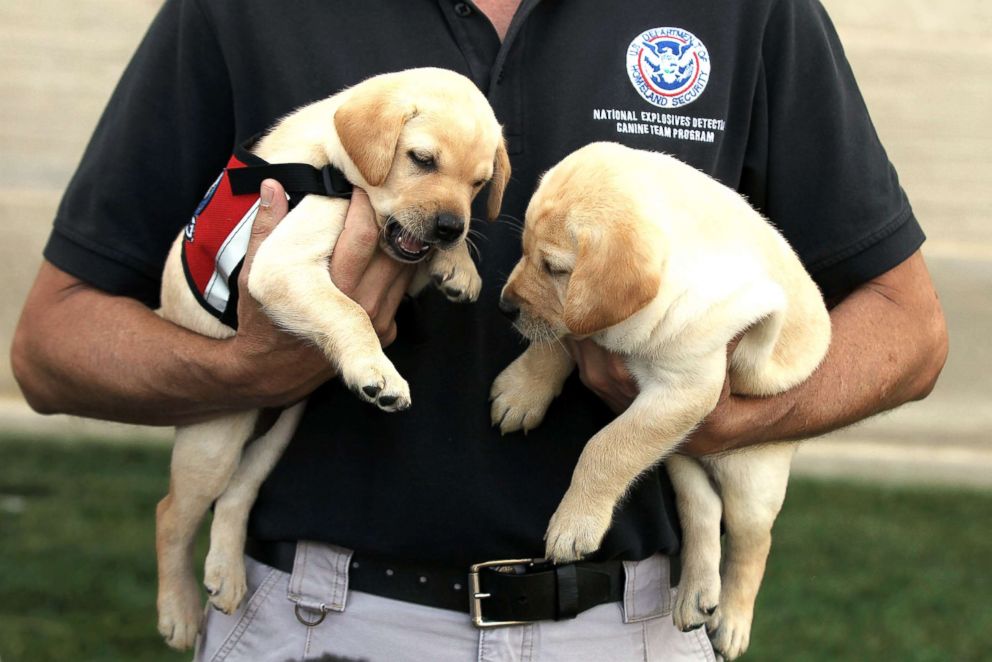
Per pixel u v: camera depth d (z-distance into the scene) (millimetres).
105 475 8453
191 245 3145
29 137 15805
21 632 5945
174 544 3406
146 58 3328
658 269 2936
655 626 3152
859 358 3268
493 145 3146
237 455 3285
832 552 7781
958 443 10797
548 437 3109
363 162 3018
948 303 13562
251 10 3195
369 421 3041
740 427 3129
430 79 3123
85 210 3326
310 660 3043
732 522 3465
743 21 3244
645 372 3068
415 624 3006
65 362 3201
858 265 3340
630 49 3180
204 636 3299
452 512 2979
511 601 2967
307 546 3072
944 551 7918
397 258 3051
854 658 6207
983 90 18031
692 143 3209
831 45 3391
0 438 9242
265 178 3045
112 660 5688
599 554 3043
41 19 17984
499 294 3234
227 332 3191
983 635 6555
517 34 3156
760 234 3186
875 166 3377
